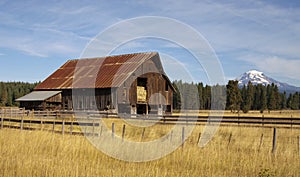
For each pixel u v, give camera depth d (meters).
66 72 43.62
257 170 11.06
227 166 11.61
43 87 42.62
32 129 22.14
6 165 10.67
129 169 10.85
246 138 18.62
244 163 11.72
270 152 13.77
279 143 16.80
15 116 34.78
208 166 11.63
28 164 10.80
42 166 10.69
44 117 32.50
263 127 23.77
